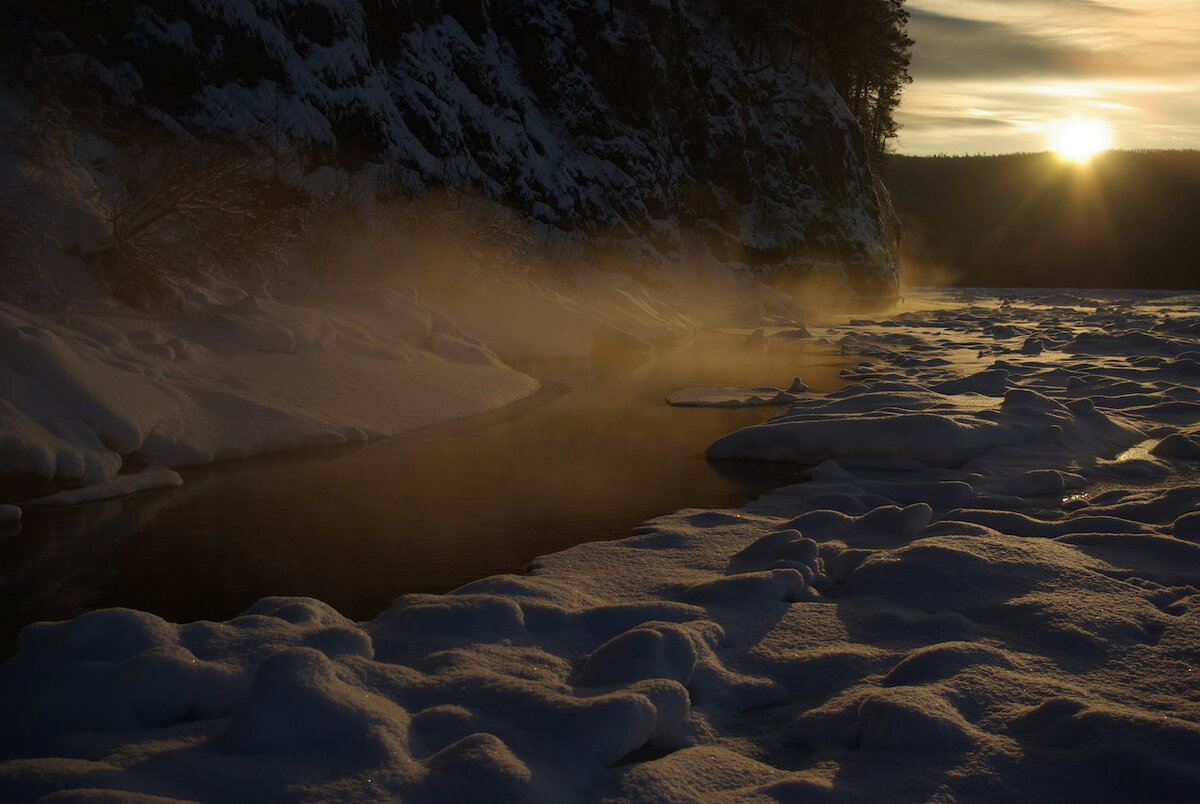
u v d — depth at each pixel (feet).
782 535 14.42
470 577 13.80
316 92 43.78
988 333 58.75
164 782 7.47
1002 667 9.80
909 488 18.65
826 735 8.89
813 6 93.30
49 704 8.73
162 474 19.06
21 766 7.45
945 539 13.82
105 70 33.47
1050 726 8.43
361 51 48.14
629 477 20.34
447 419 26.50
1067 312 84.64
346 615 12.27
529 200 59.72
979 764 7.94
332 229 39.63
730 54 85.46
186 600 12.85
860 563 13.60
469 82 59.16
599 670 9.64
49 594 13.06
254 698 8.30
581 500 18.35
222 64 39.09
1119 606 11.42
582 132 67.97
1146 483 19.54
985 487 18.89
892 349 49.01
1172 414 27.12
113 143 32.30
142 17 35.50
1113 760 7.70
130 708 8.68
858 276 88.53
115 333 22.59
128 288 26.61
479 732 8.37
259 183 34.35
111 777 7.36
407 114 52.29
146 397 20.77
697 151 78.79
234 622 10.75
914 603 12.05
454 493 18.69
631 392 32.55
